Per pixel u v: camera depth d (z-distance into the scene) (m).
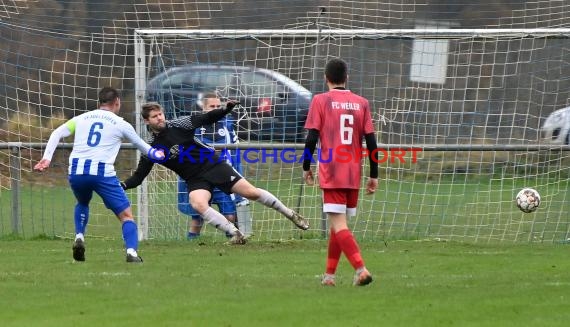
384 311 22.77
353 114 26.75
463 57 61.72
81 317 22.05
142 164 35.88
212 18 59.28
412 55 47.22
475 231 43.97
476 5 65.25
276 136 48.12
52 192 55.31
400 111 47.69
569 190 50.78
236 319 21.70
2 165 52.09
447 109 58.56
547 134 47.75
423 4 59.06
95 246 38.78
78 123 32.16
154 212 43.19
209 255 35.22
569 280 28.61
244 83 46.41
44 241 40.72
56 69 63.03
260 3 63.50
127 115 61.12
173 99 44.31
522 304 23.80
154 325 21.03
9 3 60.88
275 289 26.14
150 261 33.28
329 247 27.09
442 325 21.12
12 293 25.50
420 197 52.91
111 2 66.19
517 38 43.59
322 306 23.36
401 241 40.38
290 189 47.94
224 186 36.19
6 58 56.72
